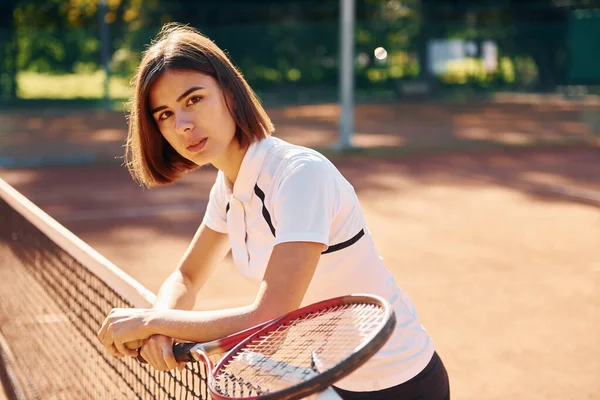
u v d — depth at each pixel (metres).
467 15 27.42
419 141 15.58
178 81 1.44
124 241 7.12
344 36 13.66
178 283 1.77
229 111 1.49
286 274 1.35
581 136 16.33
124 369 2.37
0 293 4.66
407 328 1.55
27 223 3.94
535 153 13.91
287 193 1.39
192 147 1.48
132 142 1.67
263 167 1.48
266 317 1.33
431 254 6.42
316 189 1.39
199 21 26.09
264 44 22.77
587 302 4.94
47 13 26.42
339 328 1.24
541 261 6.12
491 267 5.94
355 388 1.52
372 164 12.59
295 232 1.36
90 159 13.05
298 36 23.20
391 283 1.56
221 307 4.89
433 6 27.22
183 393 1.98
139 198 9.57
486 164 12.52
